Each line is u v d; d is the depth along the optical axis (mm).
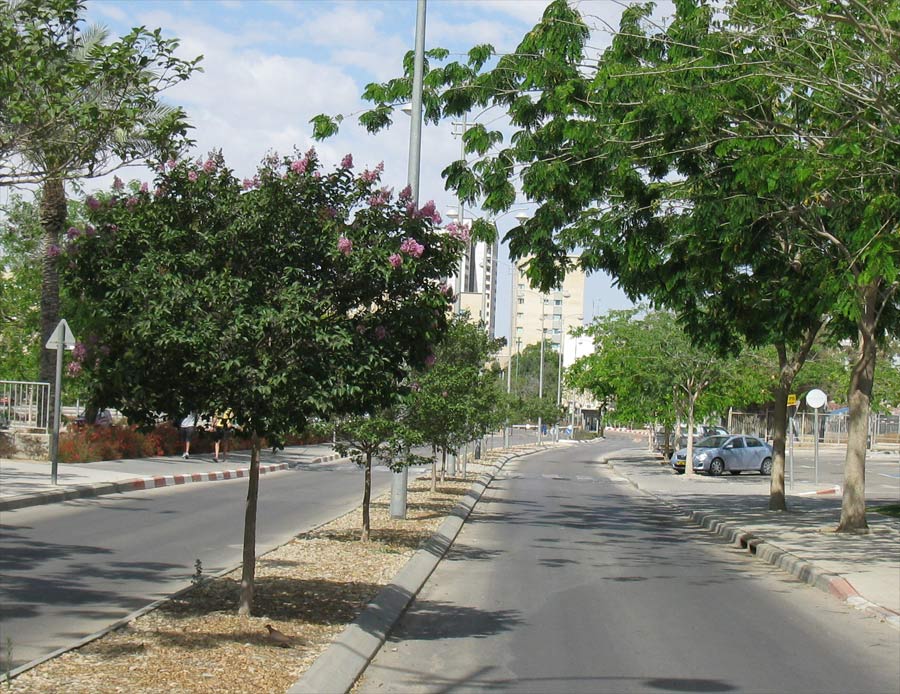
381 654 9766
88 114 10938
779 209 18281
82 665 8008
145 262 8992
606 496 34469
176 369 9031
